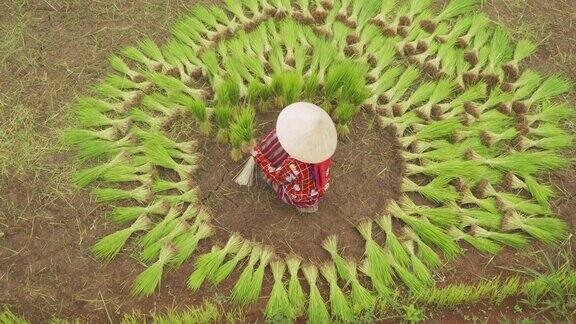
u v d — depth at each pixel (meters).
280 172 3.43
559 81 4.43
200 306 3.61
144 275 3.56
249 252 3.74
